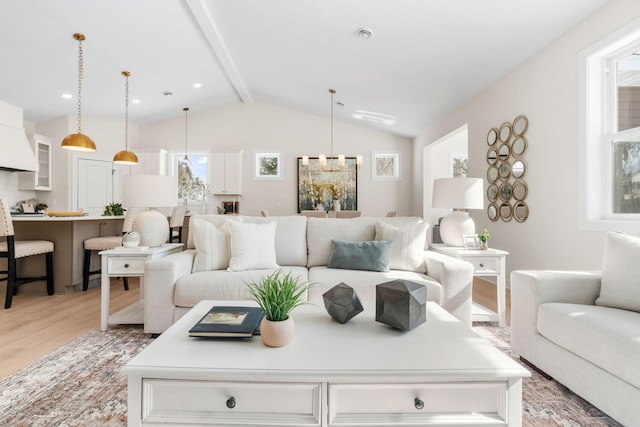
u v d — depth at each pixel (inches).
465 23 123.7
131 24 152.2
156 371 39.8
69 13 139.3
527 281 72.7
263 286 50.2
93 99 225.0
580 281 70.1
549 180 125.0
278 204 288.8
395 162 294.5
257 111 290.2
